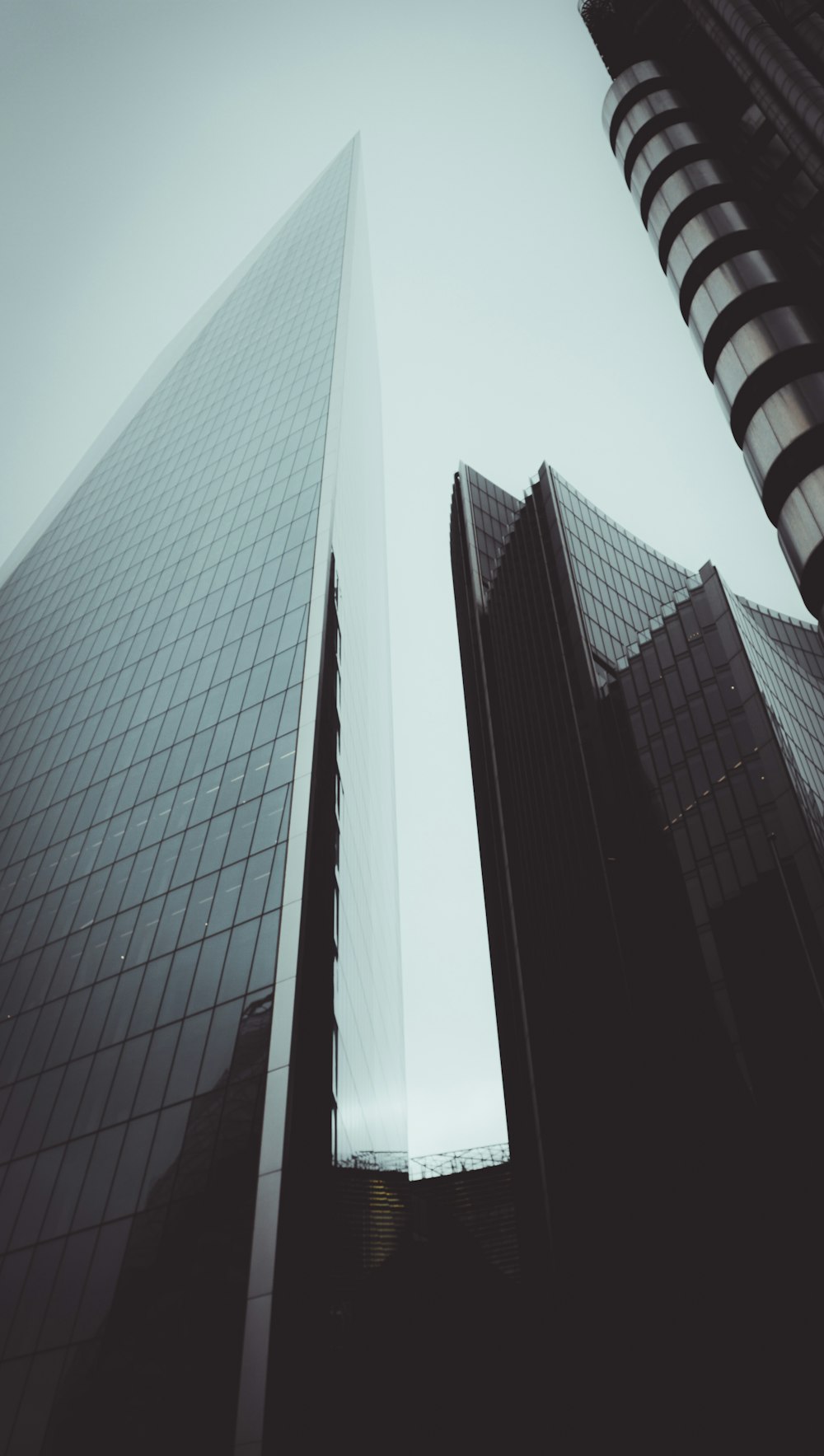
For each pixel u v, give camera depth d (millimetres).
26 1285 45906
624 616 93062
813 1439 45031
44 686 96250
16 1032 61000
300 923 54031
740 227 34625
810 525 28156
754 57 32312
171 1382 38938
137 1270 43281
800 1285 48250
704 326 34188
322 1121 52531
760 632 84250
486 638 101562
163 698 80312
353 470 109000
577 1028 67938
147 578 99438
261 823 61531
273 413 110188
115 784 75562
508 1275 78938
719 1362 49219
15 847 77875
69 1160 50469
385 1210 64750
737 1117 54375
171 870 63656
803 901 58562
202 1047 51062
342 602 85125
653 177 38312
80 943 64062
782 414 29891
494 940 85562
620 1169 59500
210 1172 45031
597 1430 51969
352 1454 44750
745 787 66000
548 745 84188
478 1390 54875
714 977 59719
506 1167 86188
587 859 73312
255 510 95000
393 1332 55281
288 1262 41562
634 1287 54906
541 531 98812
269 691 71438
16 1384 42062
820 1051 53281
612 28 42688
